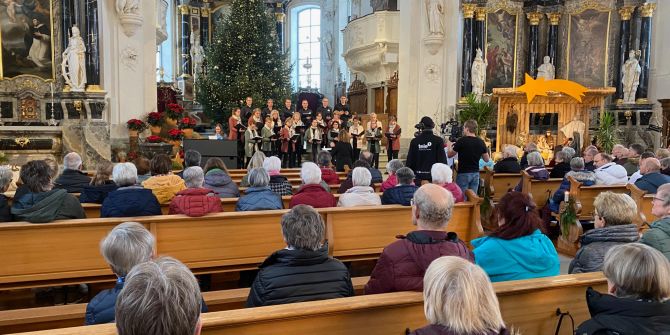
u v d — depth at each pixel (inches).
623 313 88.4
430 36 653.3
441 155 311.9
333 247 198.5
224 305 143.7
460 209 223.9
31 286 167.9
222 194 235.9
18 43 513.0
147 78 574.6
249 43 742.5
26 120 518.9
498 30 743.1
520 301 120.9
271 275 113.3
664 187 161.0
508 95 611.2
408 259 113.3
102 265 173.9
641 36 703.7
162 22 834.2
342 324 105.2
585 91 606.5
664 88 693.9
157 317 55.6
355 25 802.8
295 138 543.2
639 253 90.4
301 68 1034.7
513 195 137.1
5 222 170.2
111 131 545.3
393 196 214.4
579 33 745.0
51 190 175.6
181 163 472.4
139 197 186.2
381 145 684.7
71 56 499.5
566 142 590.9
